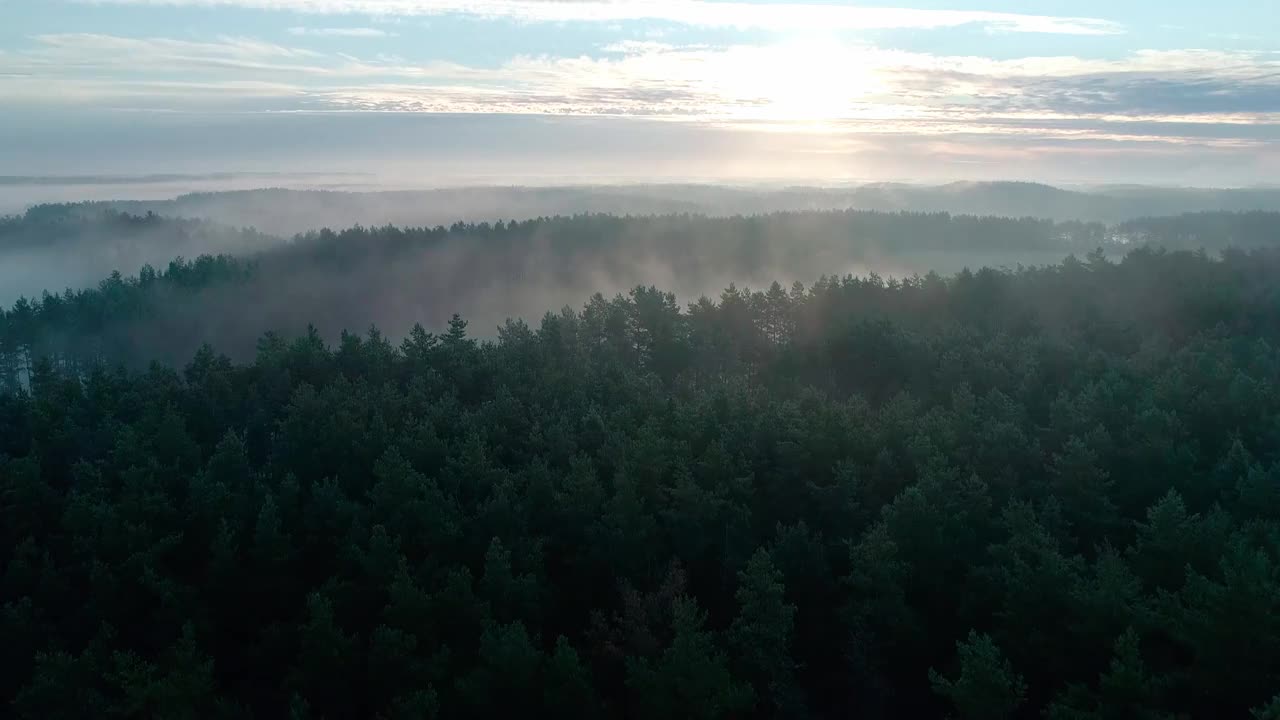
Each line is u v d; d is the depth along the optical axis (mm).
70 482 52500
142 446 50219
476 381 66688
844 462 44688
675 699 30766
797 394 64938
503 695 31906
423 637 34562
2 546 44125
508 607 36125
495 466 48500
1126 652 28406
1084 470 42219
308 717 30594
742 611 34938
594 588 40062
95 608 37625
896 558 38031
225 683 38281
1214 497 43188
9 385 122000
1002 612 34469
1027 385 59438
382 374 68062
